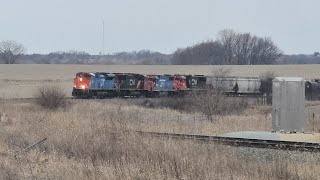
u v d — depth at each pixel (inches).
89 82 4424.2
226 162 1076.5
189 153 1185.4
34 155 1170.6
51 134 1539.1
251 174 957.8
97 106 3309.5
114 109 3105.3
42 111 2765.7
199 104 3036.4
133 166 1017.5
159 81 4859.7
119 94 4687.5
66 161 1107.9
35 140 1437.0
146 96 4832.7
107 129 1562.5
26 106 3179.1
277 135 1470.2
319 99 5007.4
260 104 3991.1
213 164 1045.8
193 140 1384.1
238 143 1339.8
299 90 1531.7
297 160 1155.3
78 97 4424.2
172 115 2883.9
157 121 2378.2
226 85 4945.9
